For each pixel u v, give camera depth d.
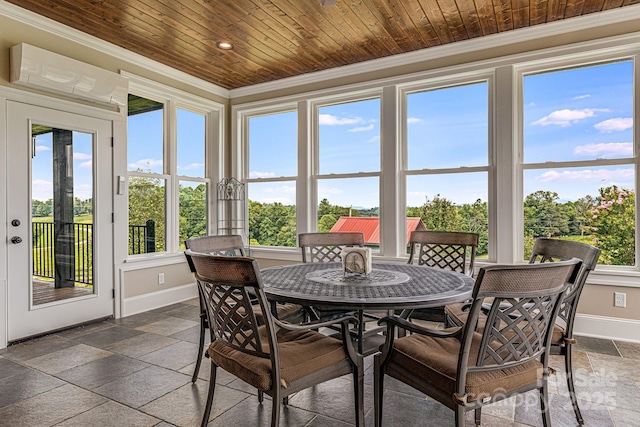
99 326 3.35
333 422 1.88
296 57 3.79
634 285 2.90
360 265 2.21
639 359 2.59
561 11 2.91
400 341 1.68
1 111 2.81
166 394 2.14
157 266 4.02
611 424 1.83
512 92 3.29
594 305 3.04
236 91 4.79
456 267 2.97
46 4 2.79
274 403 1.46
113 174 3.59
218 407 2.01
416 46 3.54
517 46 3.27
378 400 1.69
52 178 3.14
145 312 3.82
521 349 1.44
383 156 3.92
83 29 3.18
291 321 2.40
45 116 3.07
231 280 1.48
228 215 4.86
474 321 1.31
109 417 1.90
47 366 2.51
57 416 1.91
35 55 2.87
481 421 1.86
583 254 1.95
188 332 3.21
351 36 3.32
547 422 1.59
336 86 4.14
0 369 2.46
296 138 4.51
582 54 3.04
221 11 2.89
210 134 4.78
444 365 1.45
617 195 3.04
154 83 3.93
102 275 3.50
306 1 2.75
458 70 3.50
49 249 3.11
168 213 4.20
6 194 2.85
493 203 3.46
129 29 3.19
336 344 1.70
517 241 3.36
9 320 2.86
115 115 3.59
